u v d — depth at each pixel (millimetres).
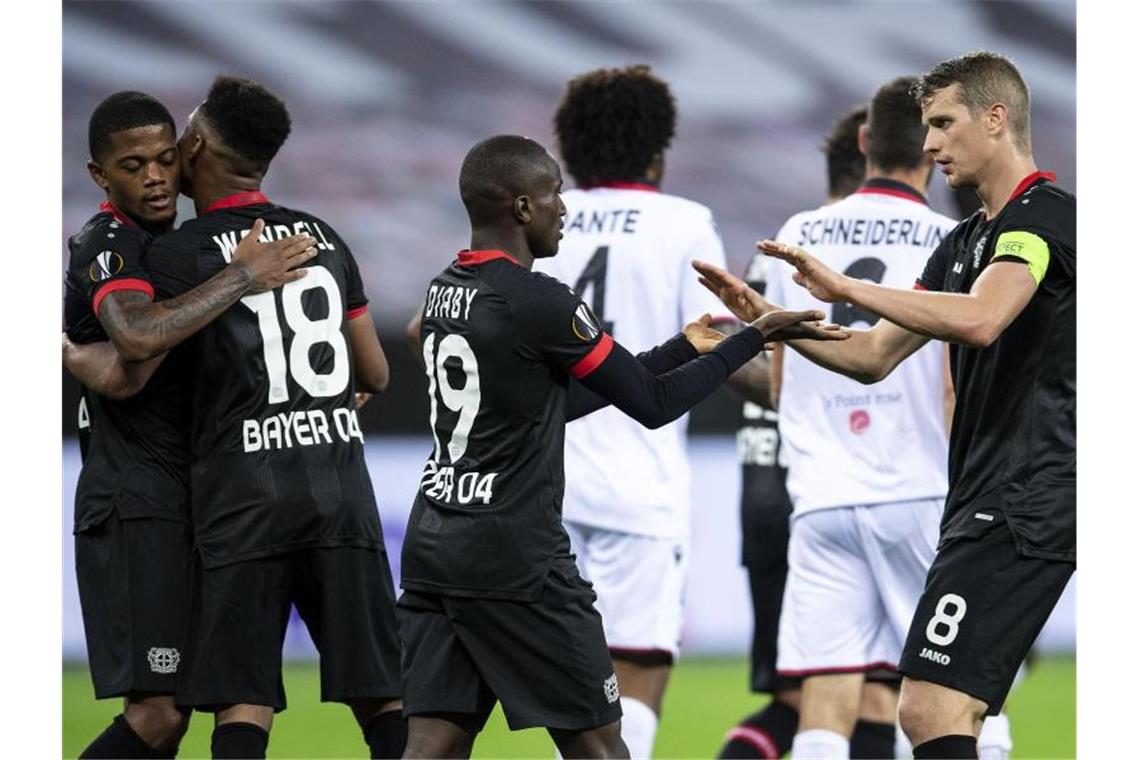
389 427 30781
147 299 13414
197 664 13461
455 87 32719
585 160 18391
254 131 13969
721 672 28609
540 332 12531
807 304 17641
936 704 12938
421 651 12852
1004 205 13344
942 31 32562
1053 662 29109
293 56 32438
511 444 12688
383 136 32594
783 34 32719
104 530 14016
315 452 13656
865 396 17188
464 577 12617
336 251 14398
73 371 13820
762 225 32750
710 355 13086
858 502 17062
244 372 13531
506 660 12672
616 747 12938
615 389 12633
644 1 32688
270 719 13594
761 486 19609
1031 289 12625
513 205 12953
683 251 18062
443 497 12844
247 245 13570
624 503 17906
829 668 17141
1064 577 13008
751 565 19688
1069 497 12992
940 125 13469
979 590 12961
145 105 13953
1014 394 13133
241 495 13492
